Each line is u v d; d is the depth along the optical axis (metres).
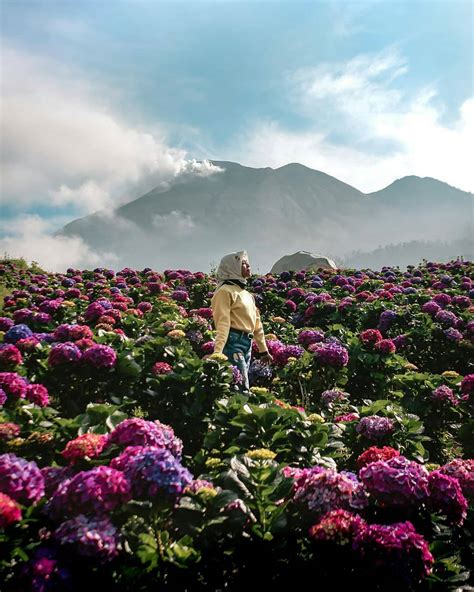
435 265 20.38
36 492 2.70
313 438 4.12
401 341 9.44
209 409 5.22
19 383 4.62
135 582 2.57
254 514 2.92
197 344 7.88
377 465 3.11
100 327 8.16
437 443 6.58
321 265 28.56
